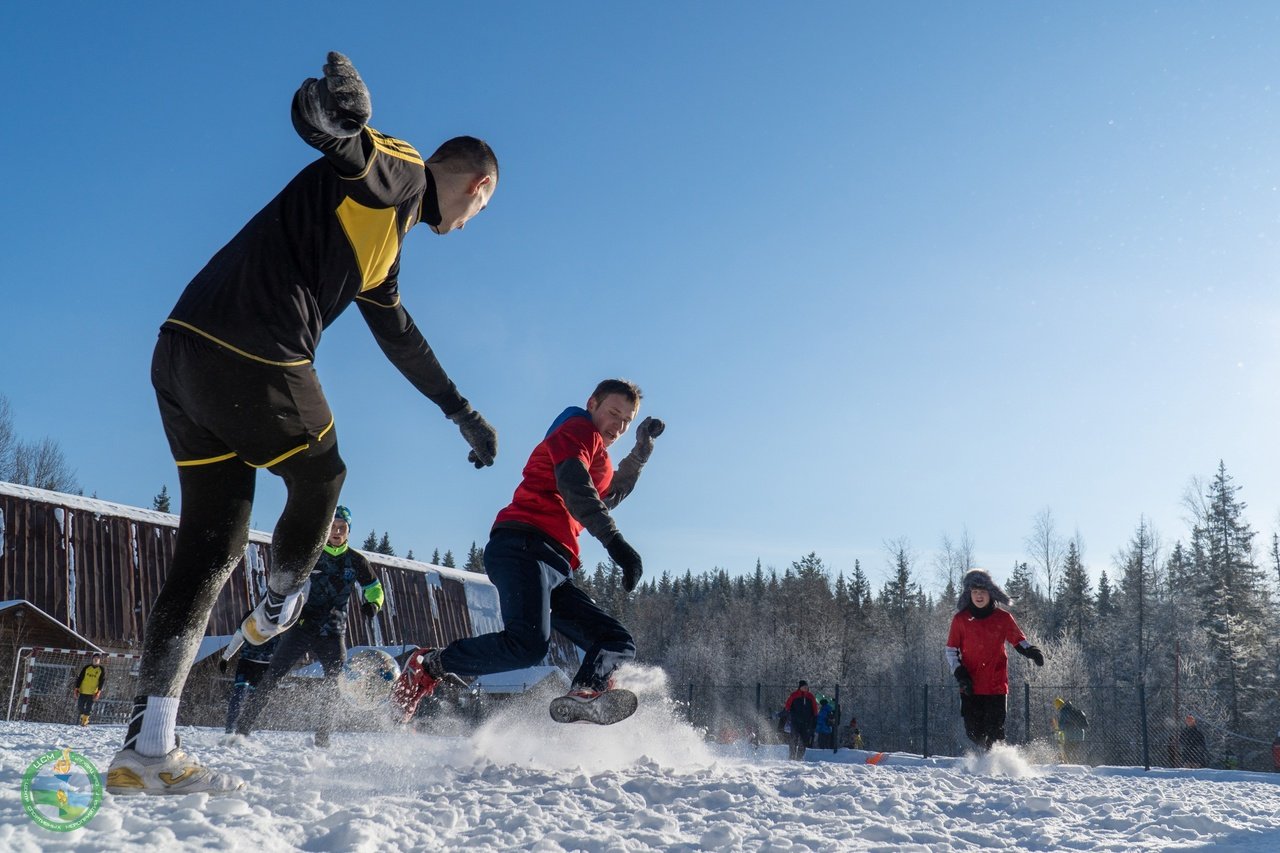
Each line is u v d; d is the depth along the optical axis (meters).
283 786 2.86
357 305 2.95
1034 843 2.55
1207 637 44.47
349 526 6.02
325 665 5.88
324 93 2.07
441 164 2.68
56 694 20.62
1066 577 60.53
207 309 2.17
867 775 4.27
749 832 2.43
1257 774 11.24
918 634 62.06
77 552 24.94
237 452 2.29
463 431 3.42
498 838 2.25
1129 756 22.23
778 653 65.81
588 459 3.89
